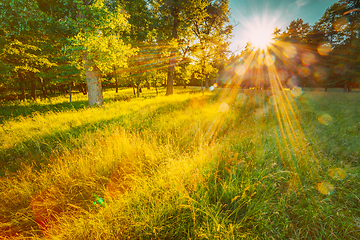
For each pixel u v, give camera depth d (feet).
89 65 28.66
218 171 8.98
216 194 7.49
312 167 9.20
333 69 95.25
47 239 5.30
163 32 57.21
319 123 18.22
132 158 10.30
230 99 40.47
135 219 5.94
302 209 6.56
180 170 8.25
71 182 8.00
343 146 12.32
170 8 50.29
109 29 27.78
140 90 101.76
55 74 43.62
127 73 60.85
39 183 8.25
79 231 5.46
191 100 37.99
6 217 6.48
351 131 15.52
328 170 8.79
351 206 6.81
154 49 52.75
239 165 9.45
